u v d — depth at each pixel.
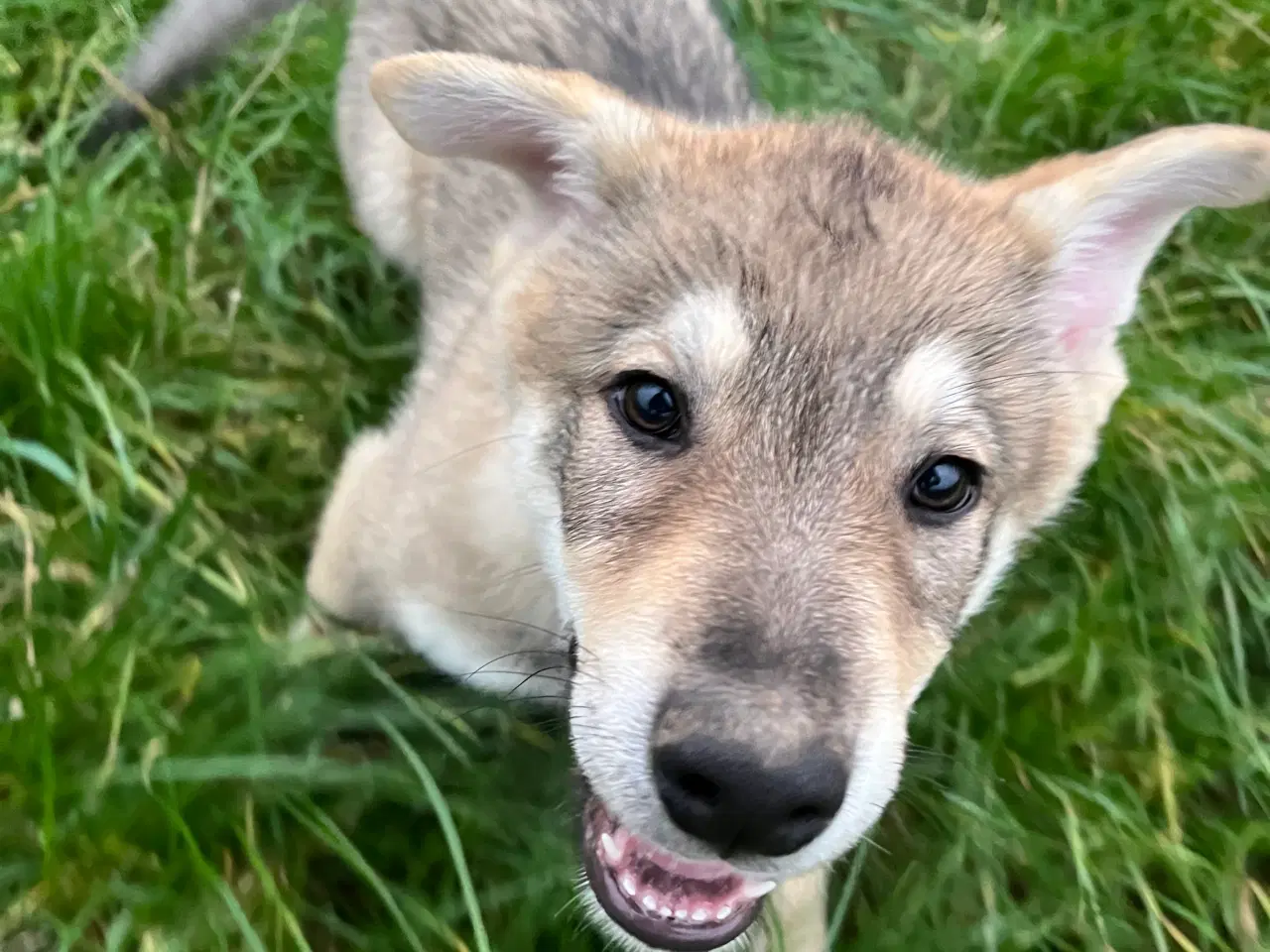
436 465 0.31
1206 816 0.37
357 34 0.44
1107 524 0.41
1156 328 0.46
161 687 0.32
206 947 0.29
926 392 0.26
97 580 0.34
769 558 0.24
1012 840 0.35
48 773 0.28
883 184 0.28
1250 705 0.38
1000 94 0.51
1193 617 0.38
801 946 0.31
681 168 0.28
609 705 0.24
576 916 0.31
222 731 0.32
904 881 0.34
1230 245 0.50
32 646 0.32
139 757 0.31
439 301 0.38
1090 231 0.30
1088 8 0.55
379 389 0.42
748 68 0.46
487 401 0.30
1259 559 0.41
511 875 0.32
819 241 0.26
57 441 0.36
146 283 0.39
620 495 0.26
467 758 0.33
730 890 0.27
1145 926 0.35
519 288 0.29
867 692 0.24
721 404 0.26
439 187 0.39
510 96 0.28
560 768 0.33
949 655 0.38
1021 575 0.40
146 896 0.29
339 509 0.35
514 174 0.30
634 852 0.27
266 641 0.33
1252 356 0.46
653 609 0.24
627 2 0.42
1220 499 0.41
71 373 0.36
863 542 0.25
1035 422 0.29
